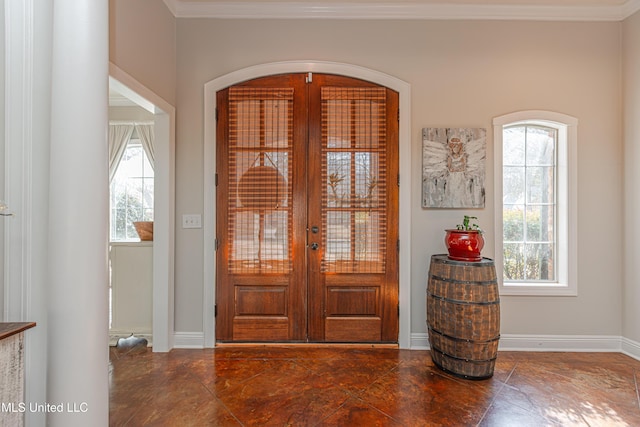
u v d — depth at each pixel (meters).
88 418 1.38
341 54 2.74
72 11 1.37
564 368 2.39
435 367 2.38
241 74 2.73
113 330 2.85
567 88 2.72
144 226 2.90
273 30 2.74
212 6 2.70
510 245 2.88
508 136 2.88
